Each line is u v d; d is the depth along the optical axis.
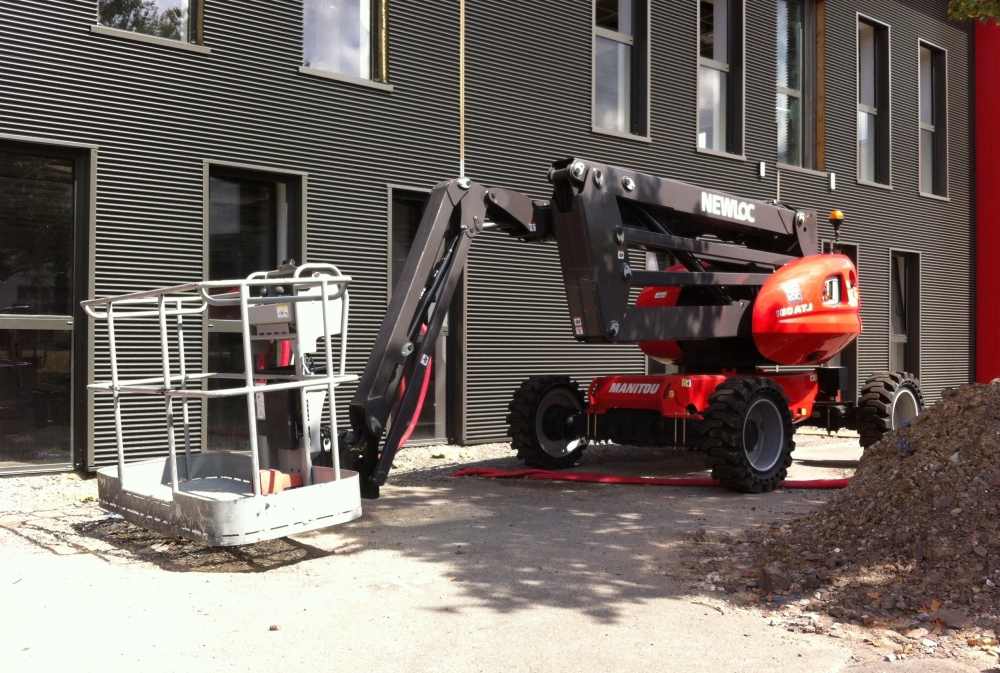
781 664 3.31
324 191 8.55
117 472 5.59
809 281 7.78
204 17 7.85
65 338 7.26
